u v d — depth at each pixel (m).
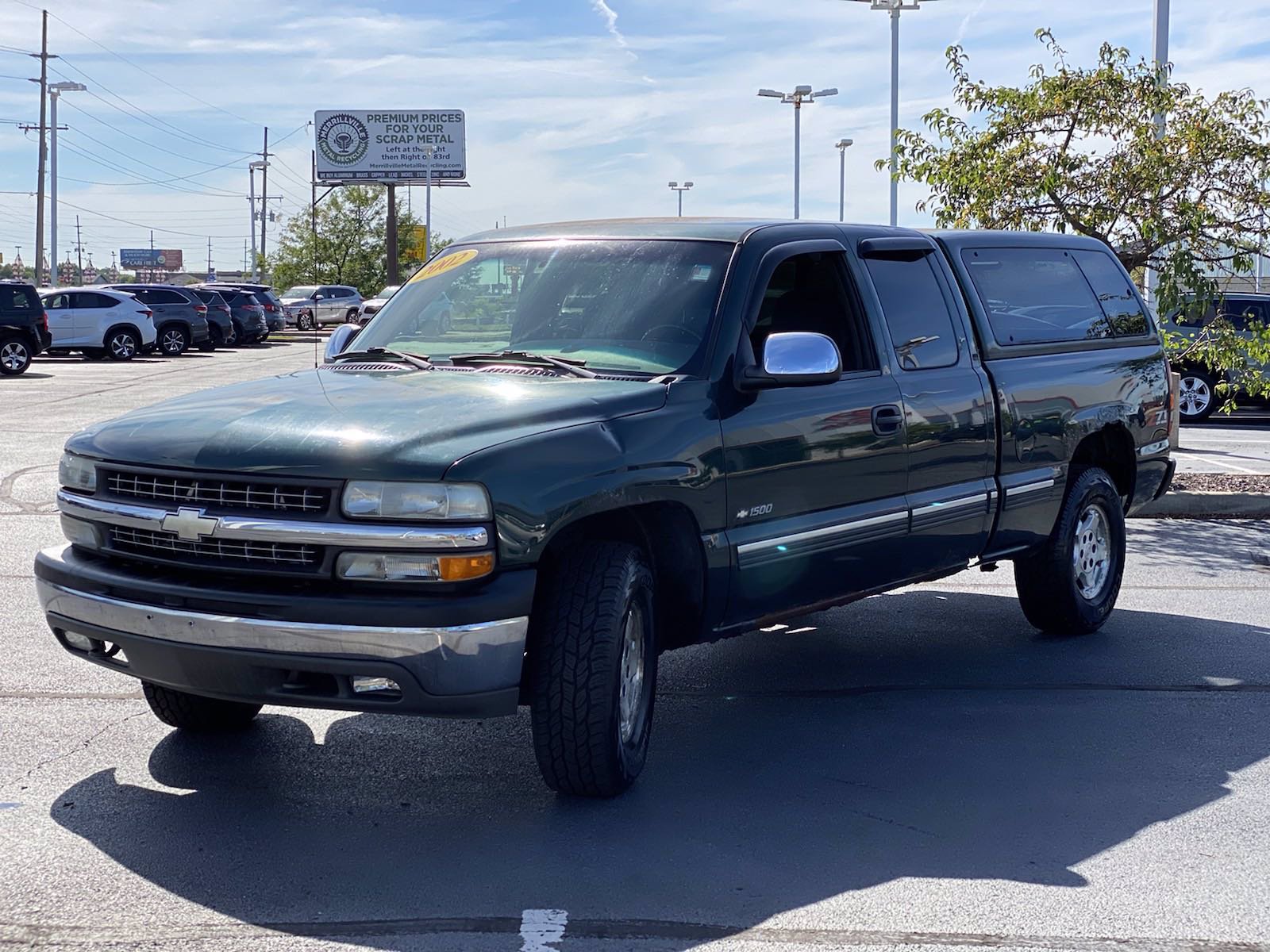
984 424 6.39
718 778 5.06
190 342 36.50
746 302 5.27
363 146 71.44
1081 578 7.29
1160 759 5.35
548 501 4.32
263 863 4.21
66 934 3.70
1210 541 10.32
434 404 4.62
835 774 5.12
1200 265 12.22
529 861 4.25
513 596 4.22
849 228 6.04
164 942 3.66
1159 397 7.90
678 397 4.92
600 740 4.52
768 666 6.71
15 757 5.18
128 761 5.16
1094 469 7.32
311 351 38.72
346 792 4.87
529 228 6.06
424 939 3.69
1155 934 3.79
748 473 5.09
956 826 4.61
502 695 4.27
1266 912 3.94
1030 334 6.95
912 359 6.05
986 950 3.68
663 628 5.22
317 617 4.14
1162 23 14.92
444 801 4.78
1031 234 7.35
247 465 4.28
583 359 5.19
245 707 5.43
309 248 76.38
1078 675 6.59
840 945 3.69
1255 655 6.99
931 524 6.07
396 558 4.16
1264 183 11.66
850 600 5.85
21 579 8.34
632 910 3.89
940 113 12.38
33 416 18.30
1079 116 11.85
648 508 4.84
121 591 4.46
